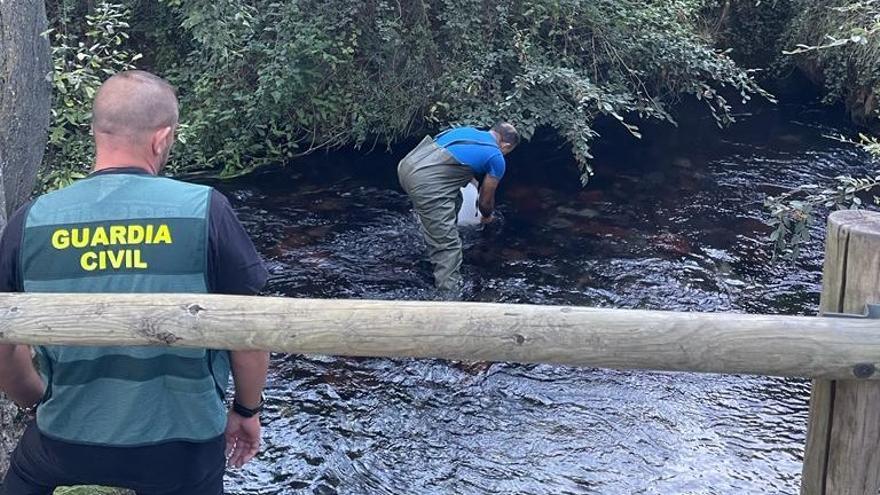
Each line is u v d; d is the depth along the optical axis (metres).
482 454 4.18
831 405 2.09
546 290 5.85
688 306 5.64
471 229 6.75
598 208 7.24
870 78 8.73
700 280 6.00
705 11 10.52
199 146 7.86
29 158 3.77
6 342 1.89
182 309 1.85
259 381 2.21
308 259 6.27
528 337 1.82
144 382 1.98
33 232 1.92
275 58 7.66
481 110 7.62
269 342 1.85
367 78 8.25
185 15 7.72
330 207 7.20
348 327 1.84
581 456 4.16
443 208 5.70
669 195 7.52
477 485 3.95
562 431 4.36
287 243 6.52
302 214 7.05
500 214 7.05
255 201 7.26
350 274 6.07
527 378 4.85
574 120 7.18
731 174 7.98
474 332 1.83
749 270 6.15
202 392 2.02
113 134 1.96
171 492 2.12
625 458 4.14
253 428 2.32
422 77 8.15
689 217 7.05
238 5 7.20
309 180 7.75
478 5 7.76
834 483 2.13
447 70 7.98
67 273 1.91
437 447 4.24
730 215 7.09
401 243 6.58
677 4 8.30
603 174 8.01
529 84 7.29
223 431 2.13
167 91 2.03
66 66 5.61
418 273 6.10
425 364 4.96
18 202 3.79
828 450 2.13
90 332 1.86
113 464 2.05
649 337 1.82
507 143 6.00
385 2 7.86
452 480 3.99
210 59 7.92
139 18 8.52
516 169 8.08
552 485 3.94
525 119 7.62
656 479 3.98
